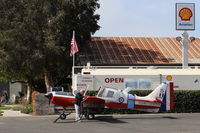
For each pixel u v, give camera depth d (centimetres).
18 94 4841
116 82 2450
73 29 3625
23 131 1524
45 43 3397
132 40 4588
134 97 2111
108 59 3819
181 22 3219
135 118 2109
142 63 3762
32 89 4147
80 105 1964
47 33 3459
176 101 2475
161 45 4428
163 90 2147
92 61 3725
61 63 3550
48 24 3416
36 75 3572
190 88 2538
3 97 3912
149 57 3962
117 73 2462
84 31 3725
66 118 2091
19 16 3447
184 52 3195
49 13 3416
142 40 4606
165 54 4084
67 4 3506
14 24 3344
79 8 3706
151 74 2495
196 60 3912
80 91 1955
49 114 2294
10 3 3469
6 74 3706
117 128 1631
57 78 4228
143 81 2478
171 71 2545
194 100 2502
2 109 2772
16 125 1745
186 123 1834
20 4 3497
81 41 3828
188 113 2450
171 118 2103
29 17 3362
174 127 1667
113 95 2078
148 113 2425
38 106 2280
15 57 3231
